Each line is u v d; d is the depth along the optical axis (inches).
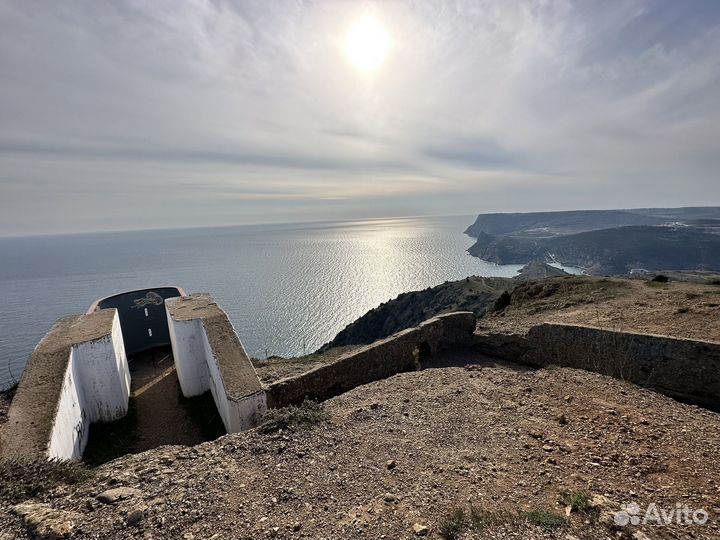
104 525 143.5
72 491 169.5
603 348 354.3
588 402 261.1
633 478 170.9
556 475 175.9
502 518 142.6
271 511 155.1
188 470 187.9
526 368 411.2
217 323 443.2
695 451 191.0
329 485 174.6
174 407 465.7
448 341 475.5
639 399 263.1
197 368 471.5
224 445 216.7
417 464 191.3
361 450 207.8
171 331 508.4
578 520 140.2
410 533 139.1
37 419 284.2
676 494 157.0
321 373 366.0
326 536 139.4
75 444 332.2
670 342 314.2
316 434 227.3
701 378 296.2
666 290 586.2
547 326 402.0
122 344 502.9
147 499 161.6
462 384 310.8
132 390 514.3
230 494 166.7
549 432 221.1
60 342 387.2
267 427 234.7
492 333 464.1
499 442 212.1
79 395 372.5
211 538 138.5
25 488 167.0
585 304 584.4
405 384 316.5
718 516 141.7
